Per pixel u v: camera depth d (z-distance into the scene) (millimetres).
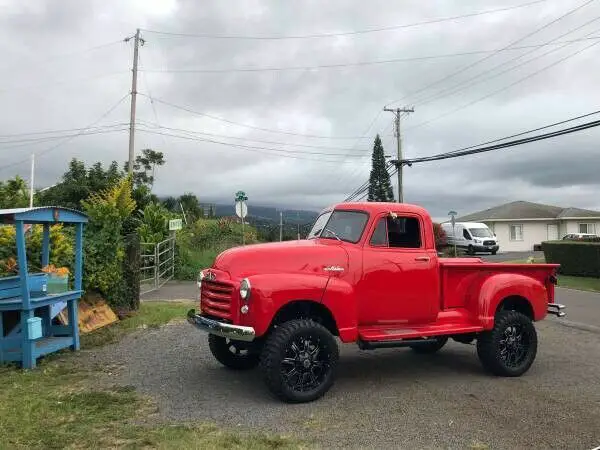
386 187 67000
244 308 6098
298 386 6250
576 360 8688
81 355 8367
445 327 7301
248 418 5691
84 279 10219
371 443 5078
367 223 7055
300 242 7047
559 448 5066
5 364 7578
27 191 16812
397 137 44312
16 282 7855
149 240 21672
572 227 55438
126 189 19484
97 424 5402
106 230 11102
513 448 5047
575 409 6160
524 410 6105
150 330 10250
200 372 7496
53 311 8719
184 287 19156
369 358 8594
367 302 6863
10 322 8109
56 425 5348
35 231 9680
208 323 6375
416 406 6191
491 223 57031
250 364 7688
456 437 5277
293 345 6176
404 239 7273
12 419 5445
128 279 11984
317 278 6434
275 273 6441
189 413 5816
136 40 34406
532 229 56594
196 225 32125
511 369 7547
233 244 31328
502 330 7496
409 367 8016
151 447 4852
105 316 10766
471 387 7004
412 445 5055
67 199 25359
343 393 6656
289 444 4988
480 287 7527
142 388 6707
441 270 7438
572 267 26094
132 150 34000
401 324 7184
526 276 7984
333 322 6695
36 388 6586
